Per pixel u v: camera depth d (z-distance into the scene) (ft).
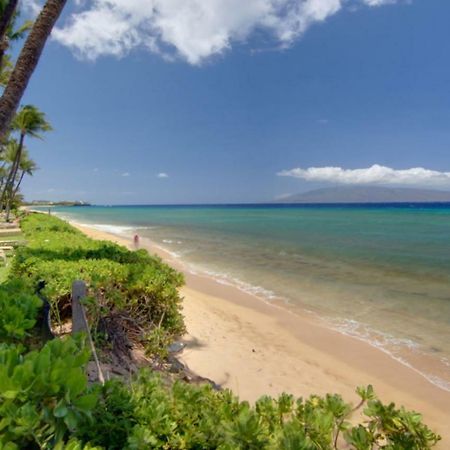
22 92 22.90
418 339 24.89
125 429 6.09
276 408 7.66
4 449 4.54
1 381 4.86
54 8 23.50
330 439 6.79
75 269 19.43
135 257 26.32
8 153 133.49
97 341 14.73
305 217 213.25
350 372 20.18
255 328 26.81
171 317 19.89
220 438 6.57
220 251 70.03
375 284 41.27
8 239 60.34
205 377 17.99
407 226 131.23
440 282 41.91
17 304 10.44
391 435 6.69
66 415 4.96
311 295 36.81
